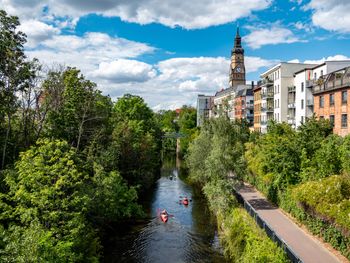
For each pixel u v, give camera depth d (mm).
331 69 46781
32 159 19859
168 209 38188
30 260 13648
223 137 35500
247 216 26203
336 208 18641
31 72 28141
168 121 147500
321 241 20594
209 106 136500
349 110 36812
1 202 18594
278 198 29391
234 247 23312
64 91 33688
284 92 58000
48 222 18453
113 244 27734
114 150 35062
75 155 23422
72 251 19203
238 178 32594
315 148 27719
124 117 57781
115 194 28406
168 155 94375
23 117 29641
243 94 89938
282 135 37688
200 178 43281
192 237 29141
